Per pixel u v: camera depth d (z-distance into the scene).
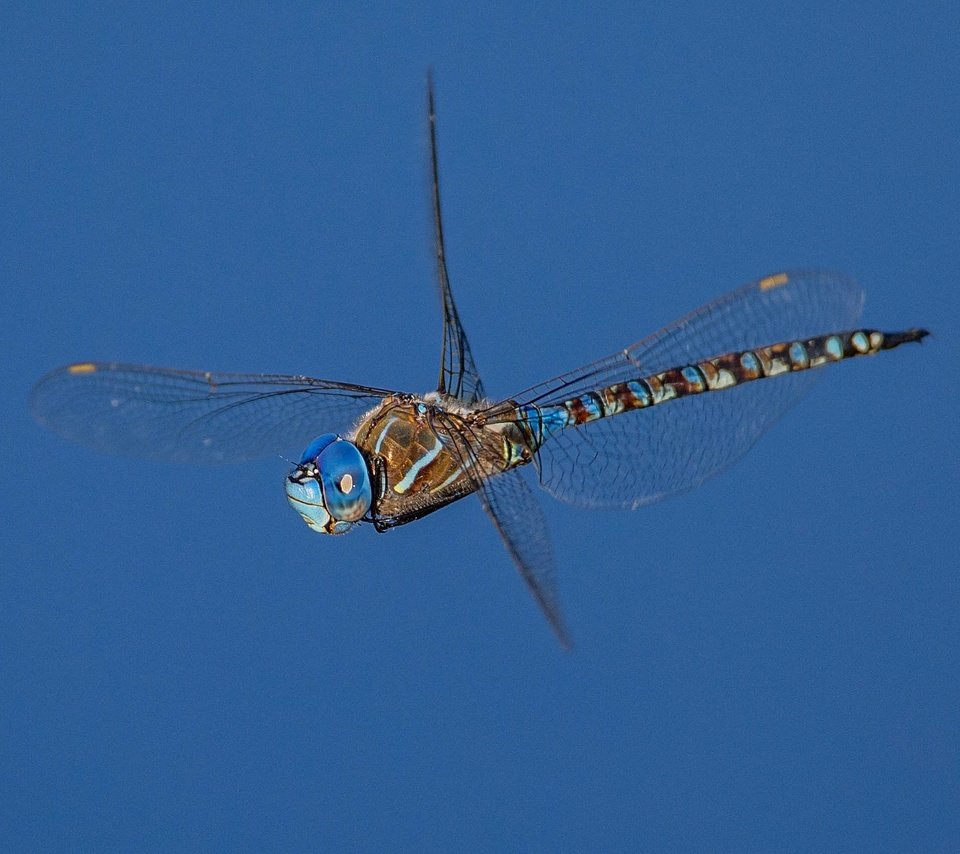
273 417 1.34
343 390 1.34
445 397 1.34
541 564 1.33
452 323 1.34
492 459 1.34
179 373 1.34
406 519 1.34
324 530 1.34
